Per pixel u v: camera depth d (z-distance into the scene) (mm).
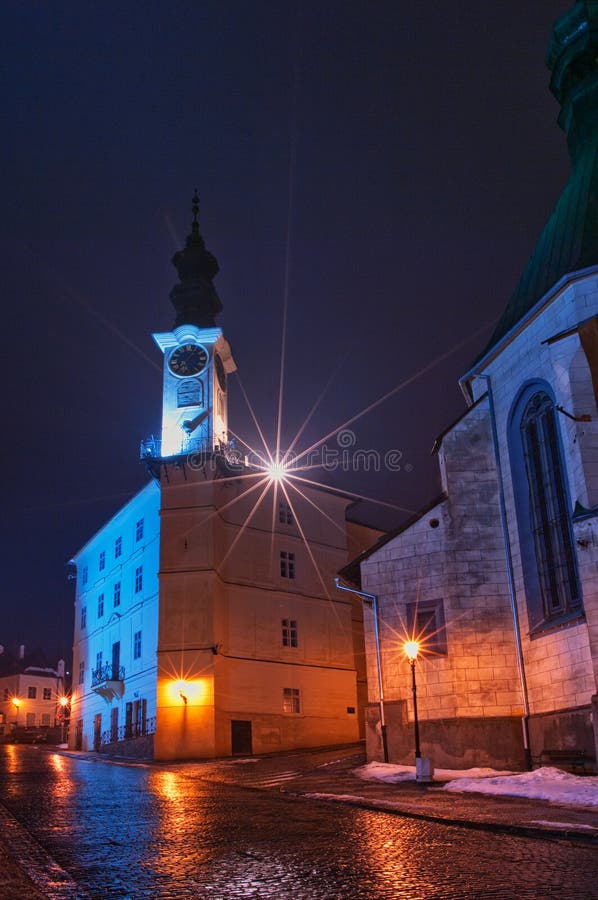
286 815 14648
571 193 28297
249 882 8820
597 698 20625
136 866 9742
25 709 97000
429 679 26797
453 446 28516
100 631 54719
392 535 28812
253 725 41250
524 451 26672
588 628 21031
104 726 51250
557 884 8641
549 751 23453
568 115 30484
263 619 44094
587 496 21938
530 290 27703
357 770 25344
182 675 39531
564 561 24375
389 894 8195
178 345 48094
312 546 48750
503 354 27906
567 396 23281
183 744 38312
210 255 52969
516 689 25781
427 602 27641
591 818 13273
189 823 13461
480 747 25391
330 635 47688
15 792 19094
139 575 48344
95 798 17703
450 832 12477
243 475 46094
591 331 22984
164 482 43344
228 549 43812
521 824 12555
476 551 27391
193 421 45469
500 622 26516
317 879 8953
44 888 8469
